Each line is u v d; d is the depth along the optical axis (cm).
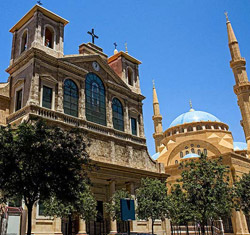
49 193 1855
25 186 1809
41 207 2744
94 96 3875
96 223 3719
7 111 3372
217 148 6662
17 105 3347
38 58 3288
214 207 3103
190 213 3341
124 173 3731
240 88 7612
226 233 5216
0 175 1769
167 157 7106
